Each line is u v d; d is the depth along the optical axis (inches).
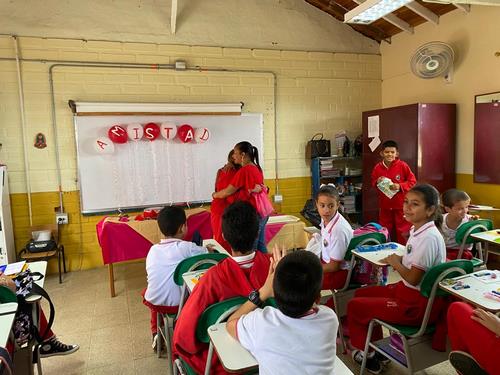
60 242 182.9
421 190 84.0
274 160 214.7
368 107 230.8
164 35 191.0
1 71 170.4
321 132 222.5
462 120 182.2
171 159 193.5
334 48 221.1
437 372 94.9
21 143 175.2
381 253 96.7
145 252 152.3
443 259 83.0
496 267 166.6
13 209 175.8
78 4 178.4
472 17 173.8
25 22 172.1
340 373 50.8
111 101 184.7
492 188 169.3
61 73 177.8
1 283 77.2
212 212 146.2
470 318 65.9
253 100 207.9
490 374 62.5
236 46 202.8
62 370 100.9
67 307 141.5
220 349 52.2
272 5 207.8
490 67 167.2
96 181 183.8
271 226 165.0
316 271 47.8
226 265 62.2
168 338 92.0
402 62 215.6
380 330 94.1
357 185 225.8
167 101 193.3
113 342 115.3
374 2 128.9
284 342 46.9
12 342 75.0
